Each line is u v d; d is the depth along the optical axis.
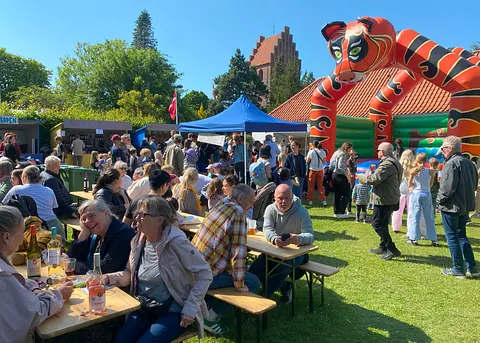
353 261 5.43
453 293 4.32
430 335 3.42
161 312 2.57
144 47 62.97
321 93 11.00
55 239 2.97
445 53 9.28
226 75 50.59
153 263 2.60
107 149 19.17
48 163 5.38
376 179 5.27
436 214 8.83
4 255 2.06
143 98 39.19
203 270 2.56
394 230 7.05
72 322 2.08
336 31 9.44
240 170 10.70
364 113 18.58
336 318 3.72
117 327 2.71
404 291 4.38
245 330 3.49
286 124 9.30
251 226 4.30
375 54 8.88
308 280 4.07
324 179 8.88
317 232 7.11
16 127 18.61
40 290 2.31
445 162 4.77
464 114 8.94
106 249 2.90
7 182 5.48
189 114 44.62
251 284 3.42
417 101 16.42
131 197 5.09
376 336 3.39
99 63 43.12
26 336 2.03
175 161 9.56
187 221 4.52
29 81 48.56
